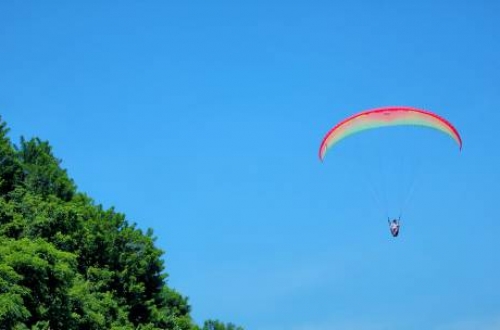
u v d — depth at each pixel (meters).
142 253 93.25
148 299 94.06
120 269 90.56
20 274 67.44
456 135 84.56
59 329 72.00
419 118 83.81
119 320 84.88
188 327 96.94
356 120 84.81
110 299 84.12
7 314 62.94
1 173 85.31
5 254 68.12
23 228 78.00
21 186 85.38
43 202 80.69
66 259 72.56
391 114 84.12
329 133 86.19
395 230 74.81
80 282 80.94
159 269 95.00
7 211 78.62
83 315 76.62
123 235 91.81
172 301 99.81
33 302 68.94
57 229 80.62
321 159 88.69
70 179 94.19
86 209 91.62
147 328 89.00
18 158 90.31
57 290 71.25
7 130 89.69
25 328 64.56
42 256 70.12
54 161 93.88
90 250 88.00
